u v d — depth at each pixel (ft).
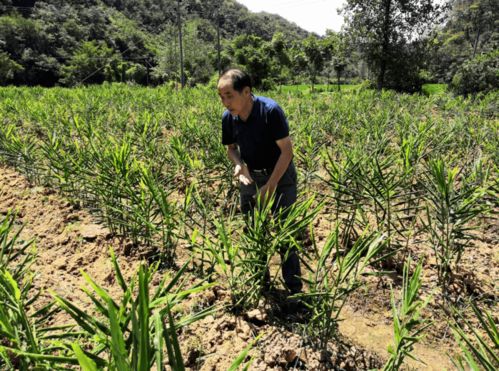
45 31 259.60
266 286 9.07
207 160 13.65
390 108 33.76
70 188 14.24
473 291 9.34
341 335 8.02
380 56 89.81
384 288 9.40
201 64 205.57
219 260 7.57
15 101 34.99
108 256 10.25
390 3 88.89
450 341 8.00
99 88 62.80
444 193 8.66
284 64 199.52
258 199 7.79
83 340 6.62
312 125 20.08
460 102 39.40
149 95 44.80
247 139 8.34
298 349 7.13
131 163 11.46
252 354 6.93
